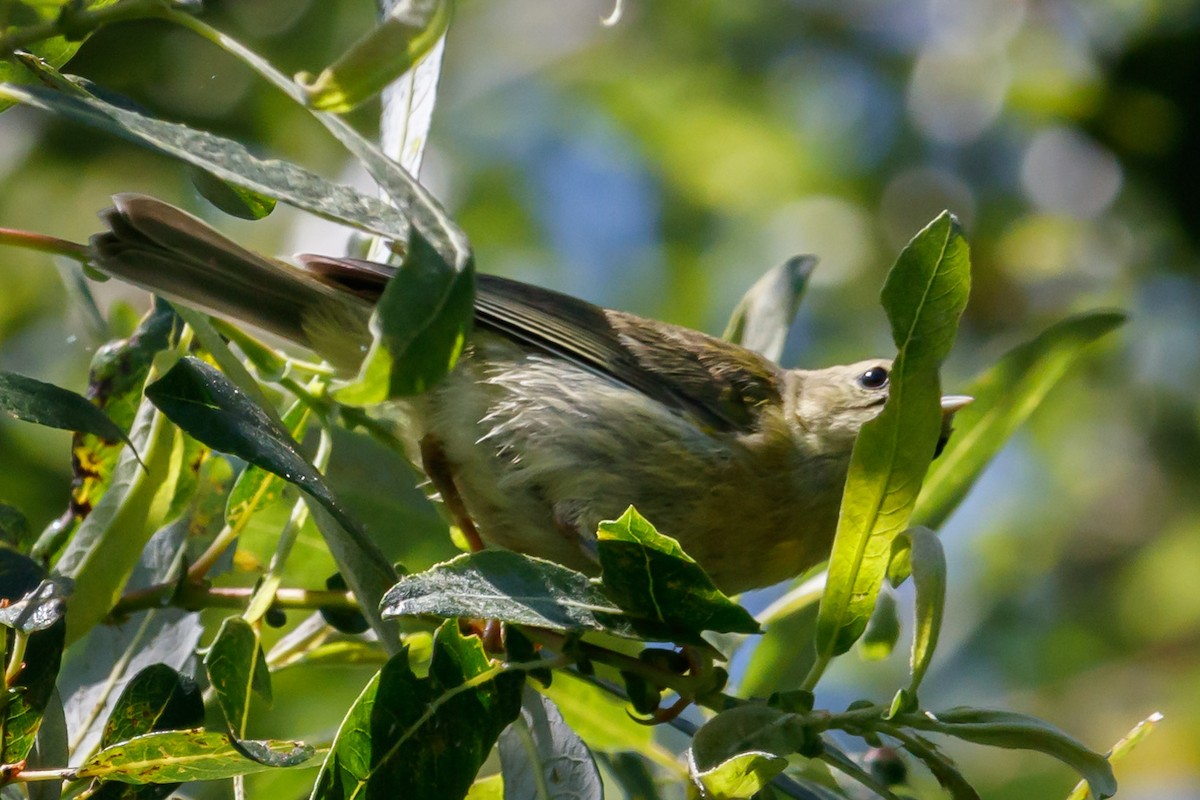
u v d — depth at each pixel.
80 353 13.57
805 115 17.11
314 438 8.73
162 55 14.29
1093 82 15.39
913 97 16.61
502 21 17.36
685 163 17.05
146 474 6.75
